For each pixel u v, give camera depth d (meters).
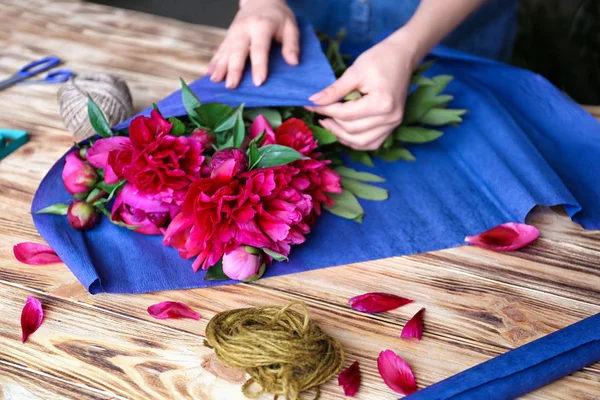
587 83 1.83
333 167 1.05
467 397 0.65
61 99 1.08
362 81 0.96
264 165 0.84
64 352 0.72
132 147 0.84
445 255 0.90
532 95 1.24
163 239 0.90
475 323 0.79
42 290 0.81
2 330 0.75
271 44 1.09
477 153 1.08
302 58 1.09
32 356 0.72
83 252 0.85
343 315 0.79
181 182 0.83
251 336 0.67
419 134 1.07
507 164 1.04
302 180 0.86
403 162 1.10
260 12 1.11
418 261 0.89
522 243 0.92
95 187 0.90
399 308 0.80
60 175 0.96
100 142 0.89
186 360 0.72
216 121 0.92
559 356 0.70
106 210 0.90
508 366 0.67
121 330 0.76
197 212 0.79
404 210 0.99
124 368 0.71
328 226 0.95
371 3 1.39
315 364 0.69
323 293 0.82
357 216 0.95
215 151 0.91
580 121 1.18
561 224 0.98
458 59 1.26
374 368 0.72
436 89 1.08
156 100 1.22
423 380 0.71
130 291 0.81
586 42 1.80
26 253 0.87
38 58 1.35
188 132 0.94
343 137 1.01
